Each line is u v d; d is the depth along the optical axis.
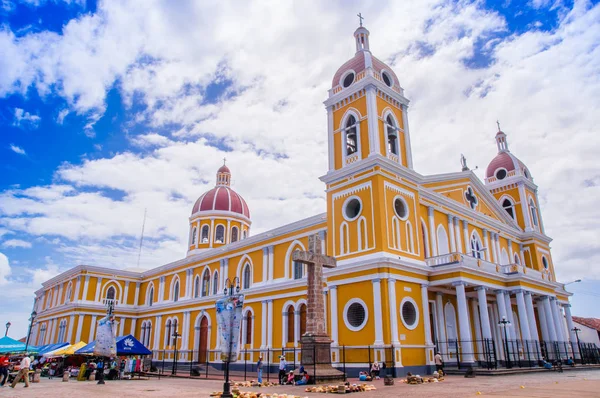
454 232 34.12
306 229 35.66
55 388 21.20
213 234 55.25
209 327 43.59
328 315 29.42
